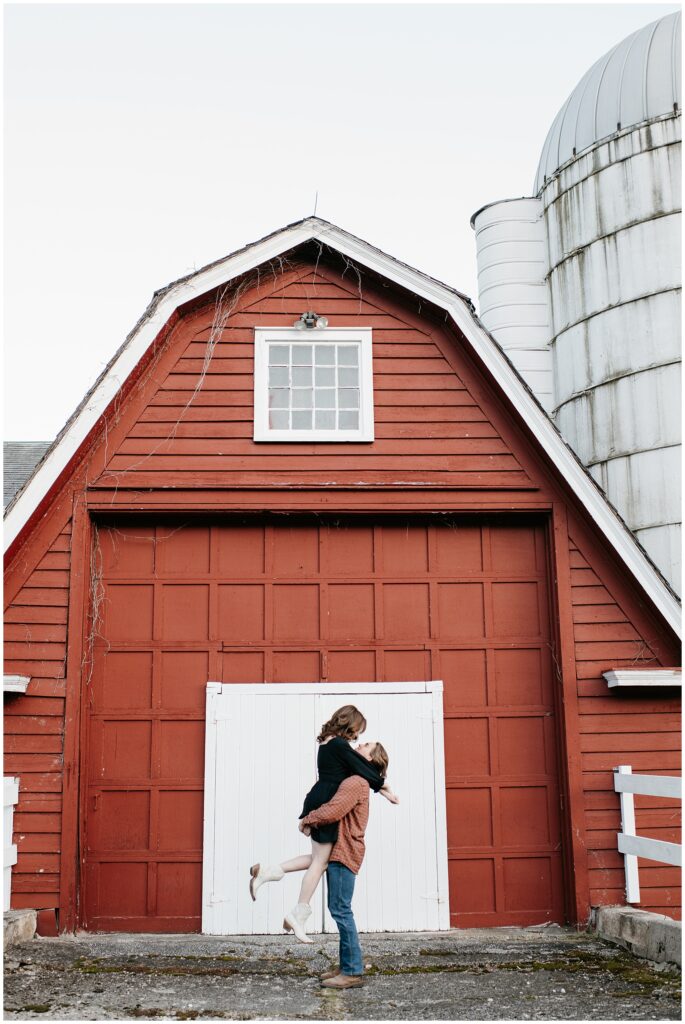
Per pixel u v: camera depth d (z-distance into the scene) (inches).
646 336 540.1
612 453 542.9
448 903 342.0
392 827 346.9
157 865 342.3
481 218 638.5
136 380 364.5
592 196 578.9
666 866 338.6
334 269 379.6
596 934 327.6
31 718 338.6
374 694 357.4
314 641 361.1
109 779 347.9
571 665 352.8
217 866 339.3
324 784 255.9
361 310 377.1
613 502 538.0
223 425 364.5
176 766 350.0
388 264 368.5
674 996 249.4
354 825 258.1
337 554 368.8
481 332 364.8
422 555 370.6
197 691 355.9
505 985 263.4
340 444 365.7
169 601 362.0
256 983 266.4
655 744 347.9
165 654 358.0
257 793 346.3
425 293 367.2
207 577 364.2
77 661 343.3
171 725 353.1
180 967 284.5
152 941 321.4
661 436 525.3
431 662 362.0
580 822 341.4
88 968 280.7
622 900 336.5
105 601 360.5
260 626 361.7
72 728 338.6
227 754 349.1
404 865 344.5
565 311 589.0
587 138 592.7
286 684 355.6
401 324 376.8
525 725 359.6
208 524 368.2
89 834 343.6
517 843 350.9
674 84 566.6
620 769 342.6
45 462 346.0
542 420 360.8
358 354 374.9
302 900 248.7
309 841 343.0
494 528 373.7
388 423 368.2
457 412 370.3
